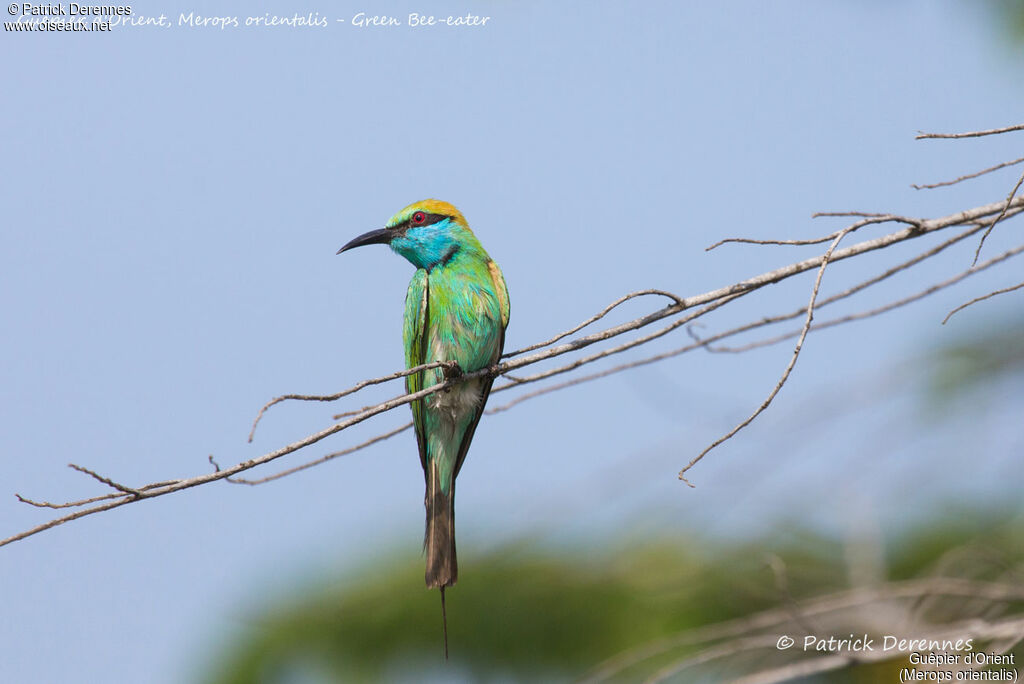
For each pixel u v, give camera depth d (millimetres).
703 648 14016
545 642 14984
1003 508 14633
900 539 14750
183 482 8961
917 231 10312
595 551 15539
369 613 15484
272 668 15367
